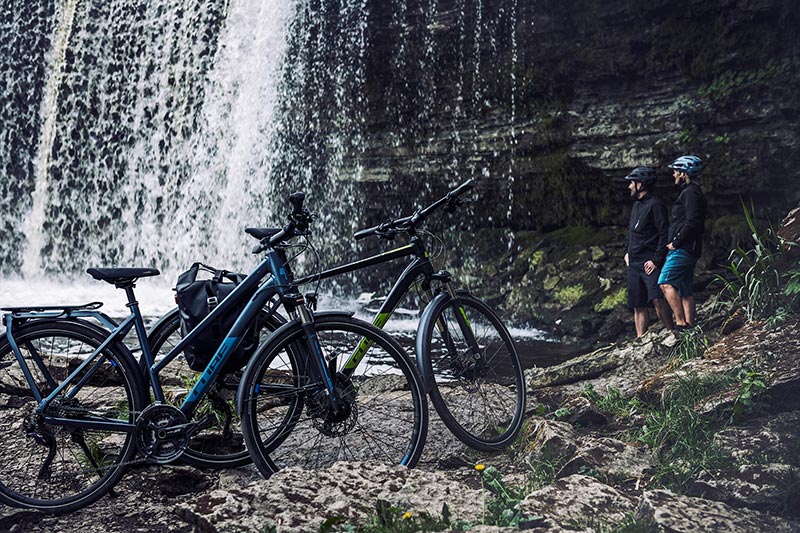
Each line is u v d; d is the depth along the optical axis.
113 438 4.24
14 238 20.88
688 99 12.75
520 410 4.57
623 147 13.28
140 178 19.67
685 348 6.43
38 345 4.12
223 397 4.72
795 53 11.83
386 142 16.55
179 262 18.86
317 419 4.16
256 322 4.03
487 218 15.31
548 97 14.58
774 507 3.47
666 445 4.35
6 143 21.33
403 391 5.29
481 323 4.58
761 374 4.82
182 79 19.11
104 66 20.19
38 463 4.18
